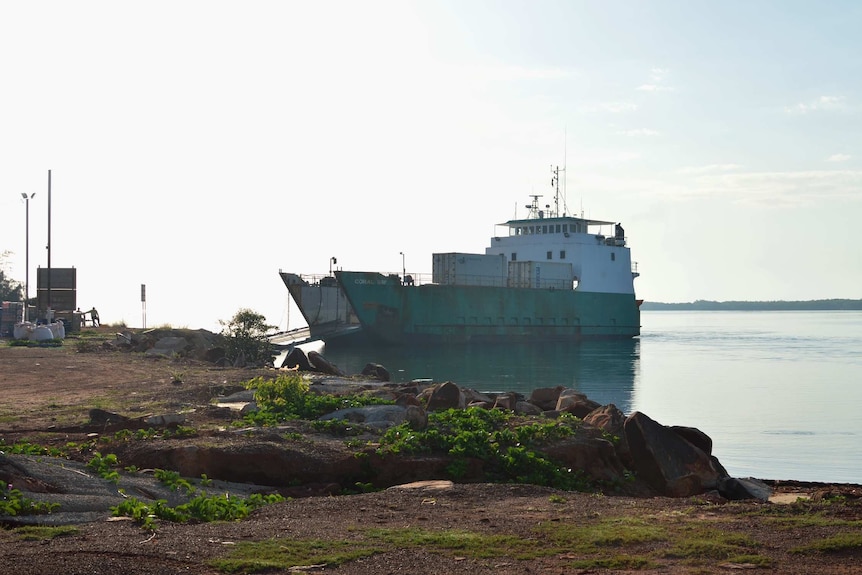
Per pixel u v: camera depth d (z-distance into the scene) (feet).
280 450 57.67
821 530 37.06
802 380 190.90
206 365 136.67
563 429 64.69
